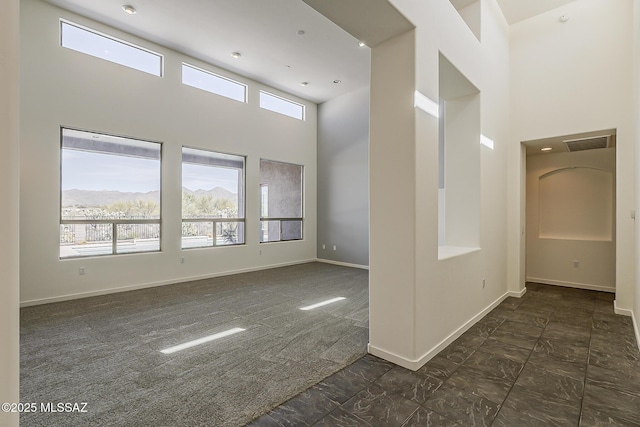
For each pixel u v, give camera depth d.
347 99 7.52
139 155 5.23
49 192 4.28
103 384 2.23
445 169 3.97
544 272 5.55
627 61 3.93
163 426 1.78
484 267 3.82
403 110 2.50
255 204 6.86
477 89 3.66
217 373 2.38
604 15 4.10
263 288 5.16
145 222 5.30
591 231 5.20
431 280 2.64
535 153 5.46
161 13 4.44
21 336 3.11
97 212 4.80
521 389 2.17
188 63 5.72
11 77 0.77
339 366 2.49
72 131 4.56
